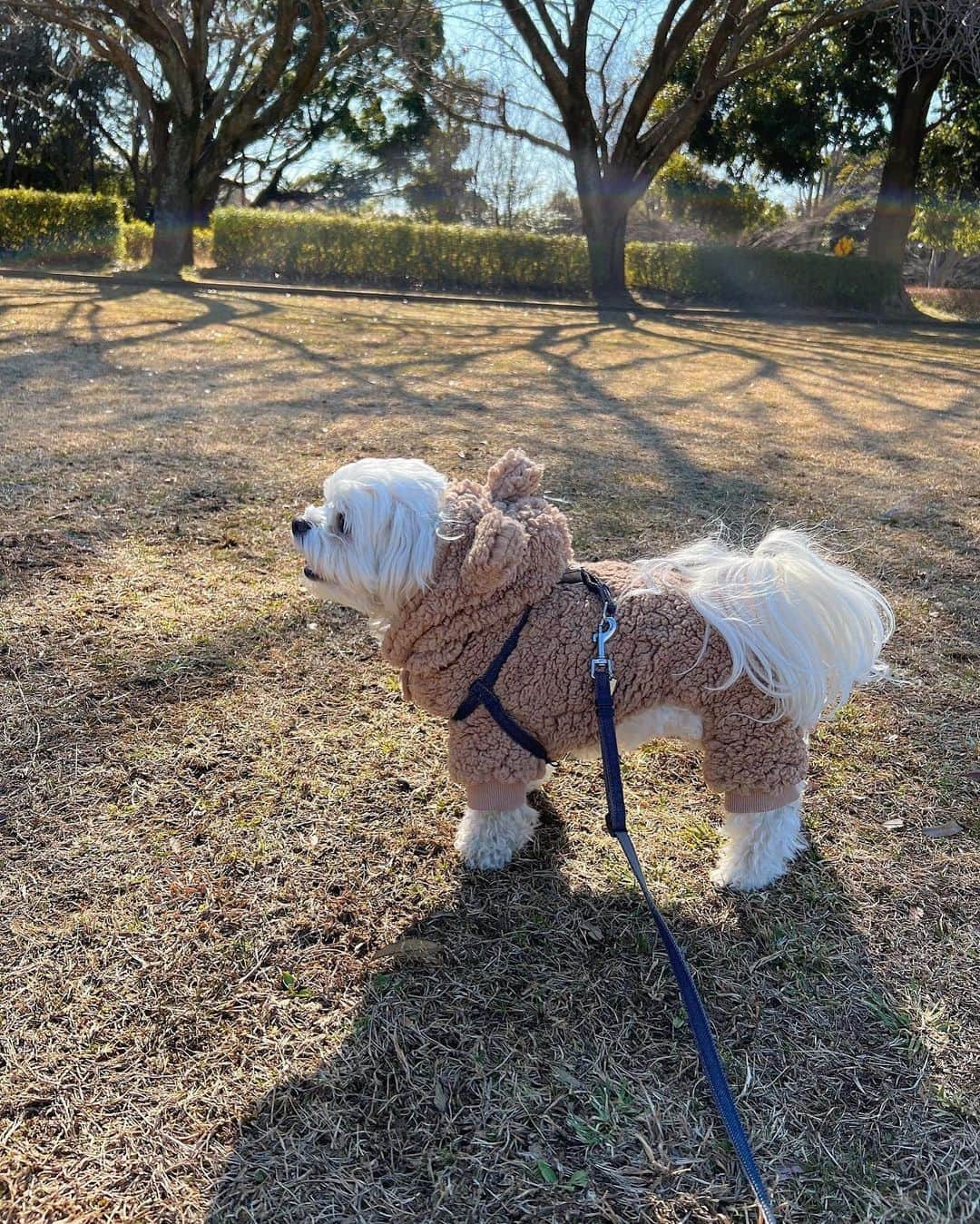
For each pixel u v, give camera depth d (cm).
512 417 227
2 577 123
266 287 520
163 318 354
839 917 80
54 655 108
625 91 655
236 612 121
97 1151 60
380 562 73
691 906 81
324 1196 58
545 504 78
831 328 554
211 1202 57
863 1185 59
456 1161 60
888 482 188
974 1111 64
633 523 156
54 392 221
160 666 108
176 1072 65
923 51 540
